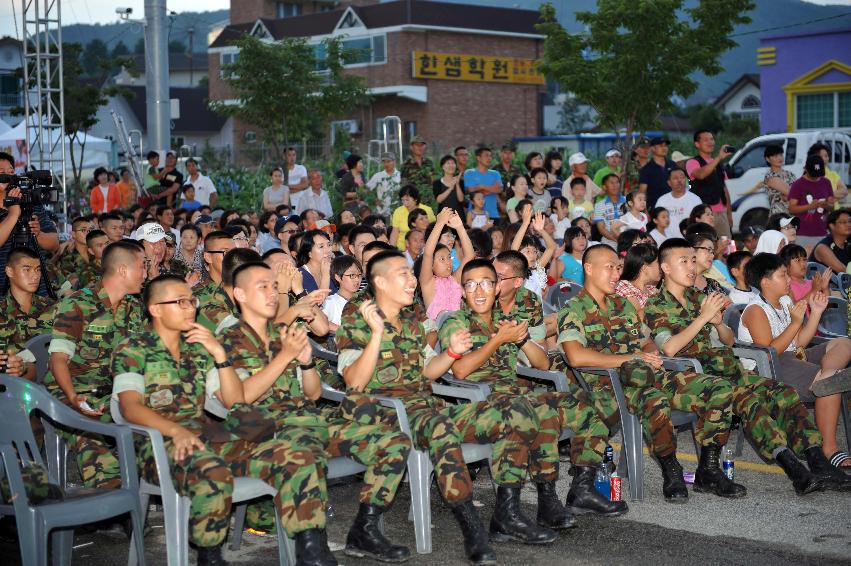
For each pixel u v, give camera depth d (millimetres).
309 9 57031
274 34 47656
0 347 6223
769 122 32125
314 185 15508
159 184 17719
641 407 6043
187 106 58812
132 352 5000
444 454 5098
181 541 4680
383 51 44562
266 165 26266
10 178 7523
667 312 6883
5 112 44906
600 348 6441
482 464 6336
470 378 6109
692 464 7051
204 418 5133
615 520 5727
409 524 5809
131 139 23000
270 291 5207
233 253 6156
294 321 5547
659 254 6949
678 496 6027
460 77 45469
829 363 6914
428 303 7621
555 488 5977
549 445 5547
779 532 5453
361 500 5141
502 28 46281
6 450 4551
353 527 5184
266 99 26844
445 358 5703
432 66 44531
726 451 6664
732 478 6516
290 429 4996
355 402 5289
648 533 5480
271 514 5387
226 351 5176
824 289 7348
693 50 20812
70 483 6609
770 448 6297
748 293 7930
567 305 6465
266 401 5262
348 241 8859
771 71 31953
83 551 5418
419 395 5625
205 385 5098
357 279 7164
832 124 30938
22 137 24078
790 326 7086
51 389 5734
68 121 31172
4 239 7406
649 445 6090
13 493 4512
